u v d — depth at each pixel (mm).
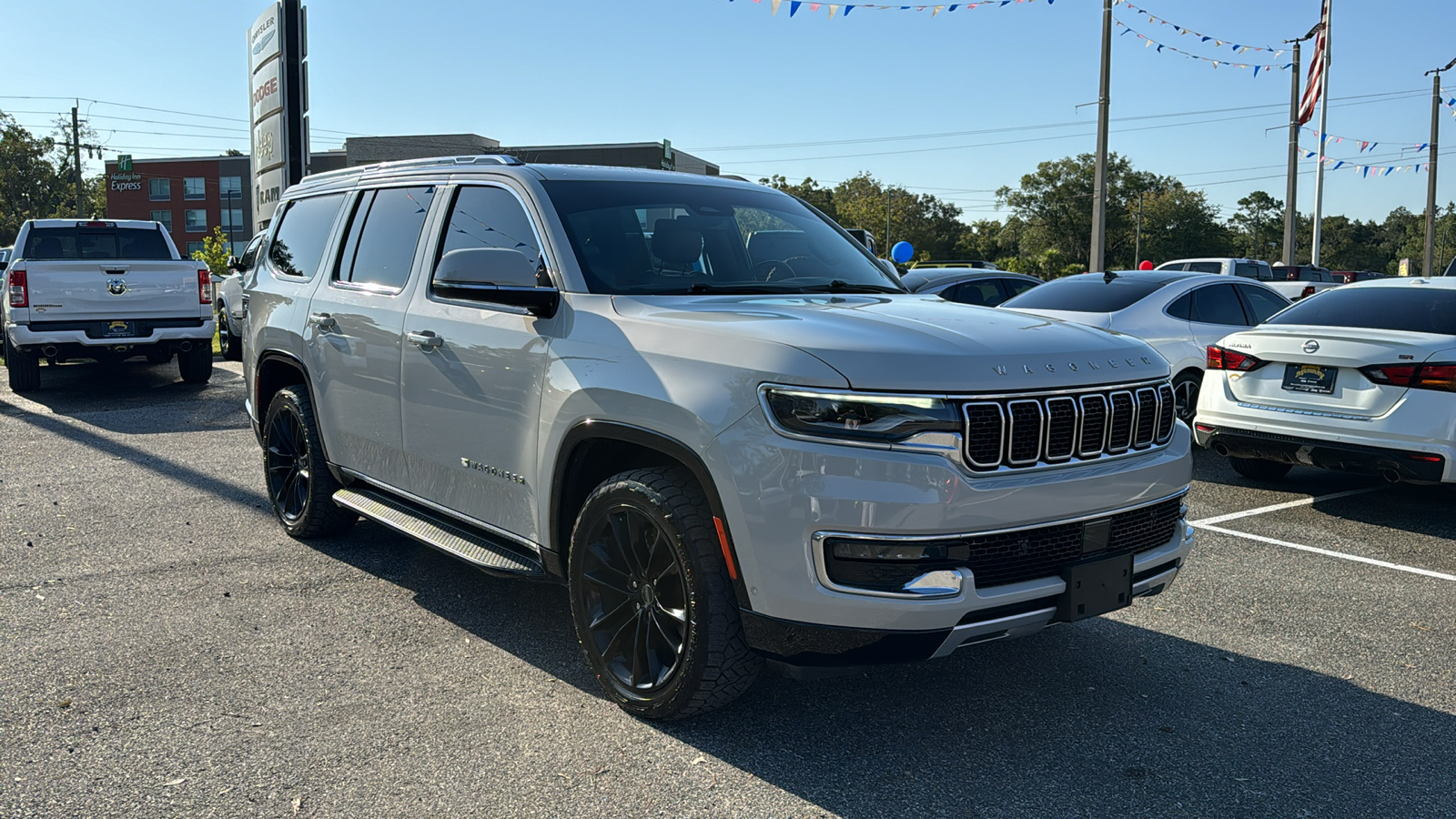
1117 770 3045
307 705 3406
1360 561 5375
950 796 2875
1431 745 3240
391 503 4586
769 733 3248
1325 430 6250
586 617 3449
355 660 3805
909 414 2797
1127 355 3316
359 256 4828
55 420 9531
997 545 2924
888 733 3262
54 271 10766
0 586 4613
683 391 3047
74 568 4898
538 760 3053
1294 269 23922
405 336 4238
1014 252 112312
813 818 2750
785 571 2850
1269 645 4121
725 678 3105
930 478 2787
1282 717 3438
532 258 3803
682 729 3270
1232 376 6781
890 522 2773
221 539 5438
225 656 3822
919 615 2801
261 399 5699
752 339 3008
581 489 3576
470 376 3869
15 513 5953
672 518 3086
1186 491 3457
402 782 2910
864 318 3221
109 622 4172
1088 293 9000
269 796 2820
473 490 3957
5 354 11281
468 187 4258
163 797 2807
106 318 11086
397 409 4348
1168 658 3967
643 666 3338
